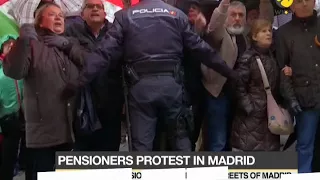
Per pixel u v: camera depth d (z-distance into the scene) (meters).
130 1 4.51
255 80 4.16
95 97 4.02
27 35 3.67
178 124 3.90
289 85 4.16
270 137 4.19
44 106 3.75
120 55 3.92
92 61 3.75
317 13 4.54
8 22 4.42
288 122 4.13
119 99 4.14
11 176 4.37
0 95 4.14
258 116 4.16
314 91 4.16
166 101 3.82
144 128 3.85
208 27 4.17
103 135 4.27
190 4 4.24
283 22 4.84
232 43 4.15
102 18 4.14
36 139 3.78
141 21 3.83
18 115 4.21
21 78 3.71
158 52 3.81
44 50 3.76
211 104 4.28
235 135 4.23
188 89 4.26
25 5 4.72
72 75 3.80
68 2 4.82
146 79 3.82
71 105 3.82
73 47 3.88
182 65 4.07
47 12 3.85
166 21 3.84
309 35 4.18
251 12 4.59
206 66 4.08
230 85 4.18
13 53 3.62
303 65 4.16
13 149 4.32
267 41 4.16
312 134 4.26
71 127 3.82
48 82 3.74
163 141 4.04
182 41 3.91
